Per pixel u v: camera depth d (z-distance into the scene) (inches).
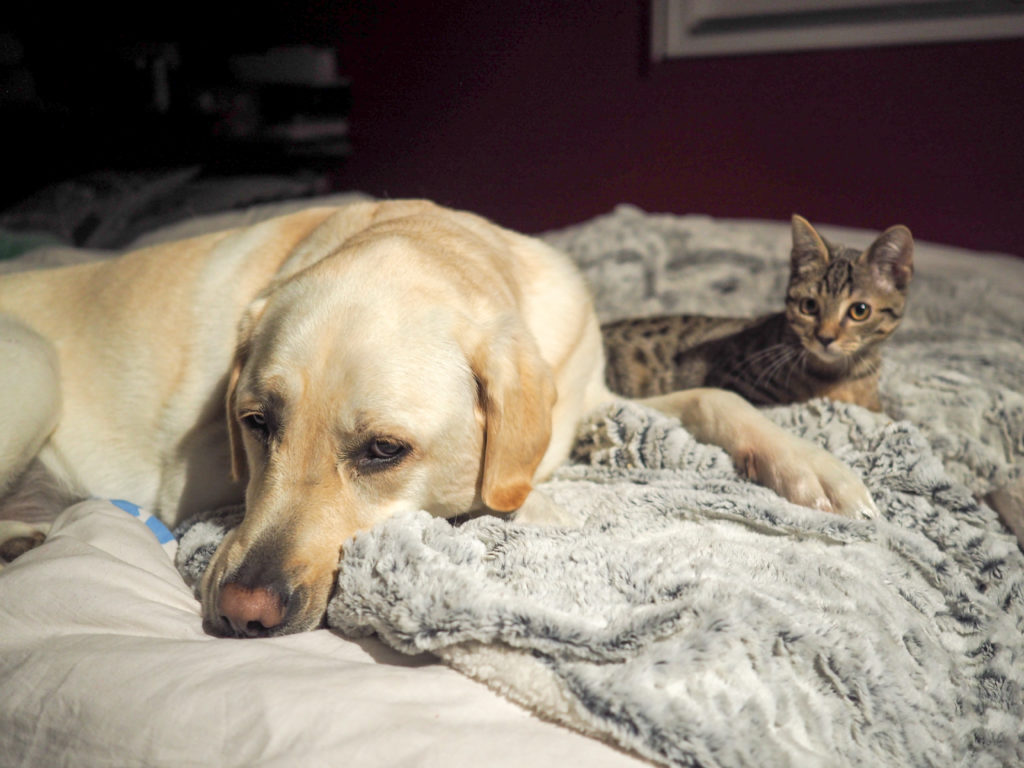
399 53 206.1
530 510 58.1
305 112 192.5
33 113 139.1
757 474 65.4
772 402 87.3
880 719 41.5
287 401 50.5
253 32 181.9
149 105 156.3
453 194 214.8
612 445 71.3
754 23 176.1
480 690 39.3
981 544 57.9
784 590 46.1
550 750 34.7
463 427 53.8
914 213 169.9
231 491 67.3
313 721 35.0
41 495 70.6
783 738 37.8
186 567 54.5
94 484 70.8
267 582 46.1
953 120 161.8
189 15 166.2
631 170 197.5
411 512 50.0
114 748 37.2
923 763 41.5
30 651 43.4
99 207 138.8
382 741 33.9
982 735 46.5
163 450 69.4
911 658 45.7
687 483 61.8
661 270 131.8
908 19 161.0
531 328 67.4
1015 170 157.8
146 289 72.3
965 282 117.6
